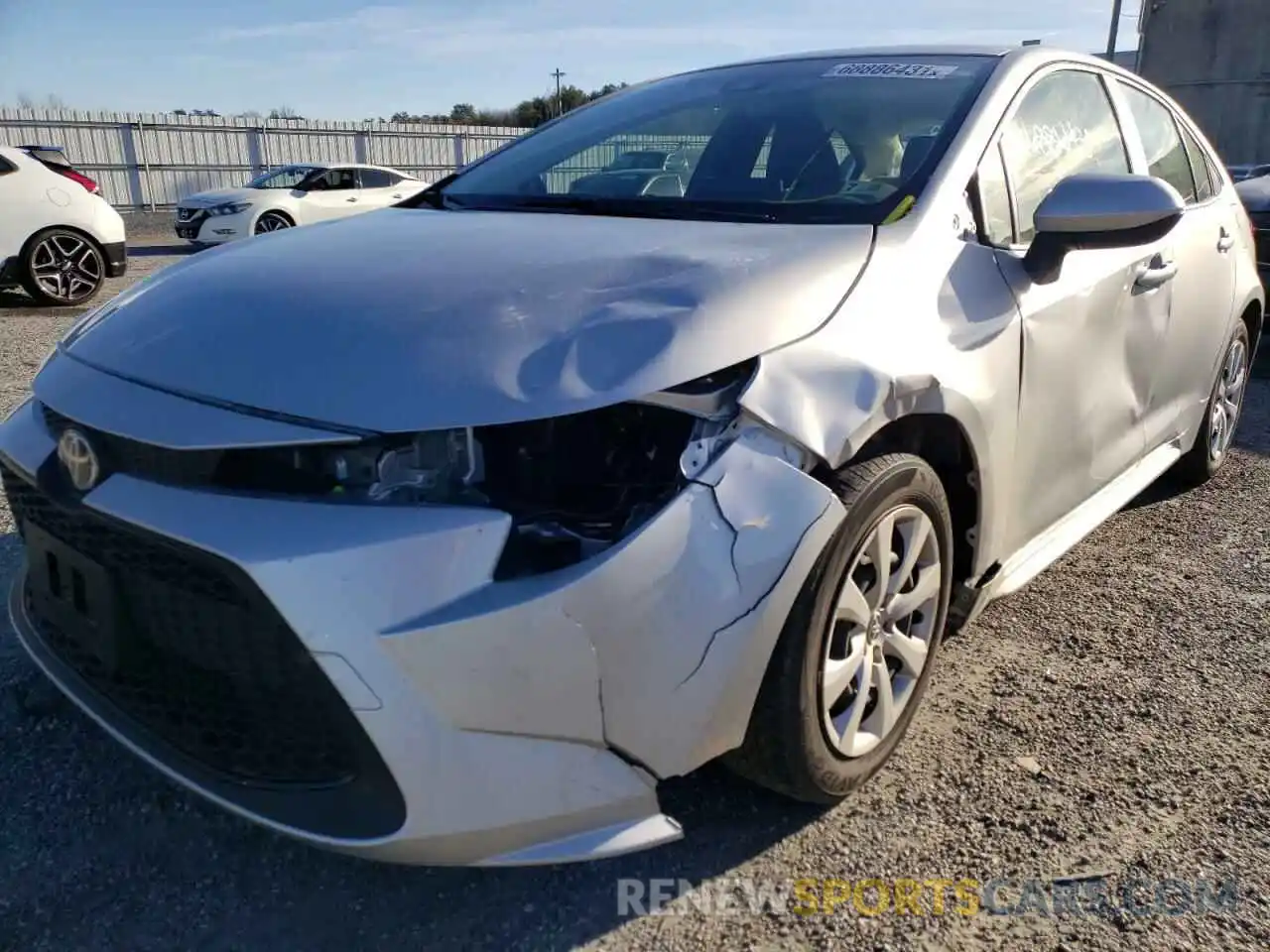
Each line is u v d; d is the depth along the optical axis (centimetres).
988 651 305
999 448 248
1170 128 390
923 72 301
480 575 168
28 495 210
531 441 177
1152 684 287
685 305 194
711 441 186
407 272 216
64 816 225
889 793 237
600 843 181
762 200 265
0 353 696
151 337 207
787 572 188
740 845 220
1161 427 368
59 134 2464
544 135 343
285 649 169
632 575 174
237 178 2730
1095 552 382
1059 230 250
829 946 193
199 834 222
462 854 174
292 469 174
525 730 171
